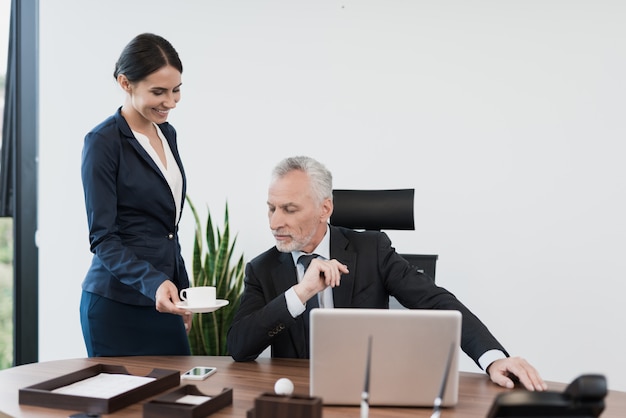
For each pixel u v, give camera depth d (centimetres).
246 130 453
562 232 382
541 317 387
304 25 436
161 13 469
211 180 463
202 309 208
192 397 173
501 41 393
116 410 167
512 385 191
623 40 368
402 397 168
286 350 239
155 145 277
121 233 268
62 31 490
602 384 112
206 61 461
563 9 379
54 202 495
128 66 256
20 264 484
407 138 414
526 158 389
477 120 399
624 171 370
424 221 411
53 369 213
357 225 279
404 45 414
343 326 165
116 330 269
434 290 237
